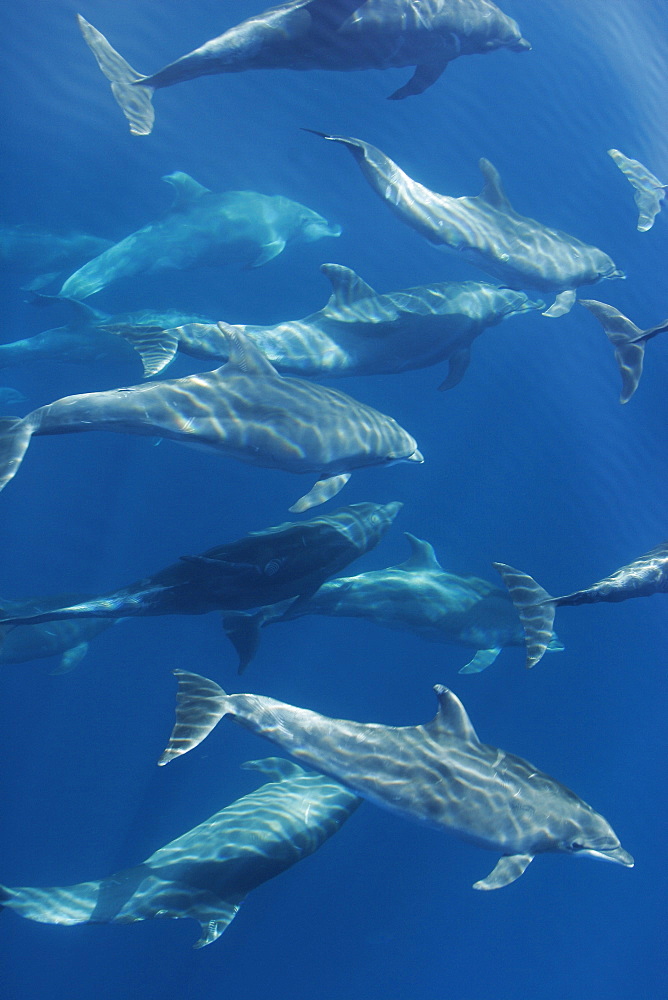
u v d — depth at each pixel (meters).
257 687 13.96
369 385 16.14
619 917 15.69
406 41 12.30
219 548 11.04
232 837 9.95
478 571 15.50
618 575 10.32
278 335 12.73
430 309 13.91
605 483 16.83
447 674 15.04
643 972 15.88
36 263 16.41
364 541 12.05
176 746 8.28
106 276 15.97
